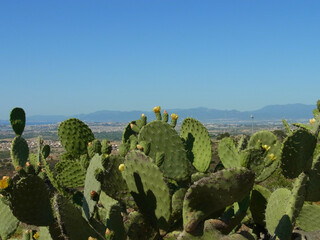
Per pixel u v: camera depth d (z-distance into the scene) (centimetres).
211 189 212
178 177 319
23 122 339
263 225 350
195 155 370
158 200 252
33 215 245
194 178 305
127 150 273
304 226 328
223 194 214
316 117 323
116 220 255
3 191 235
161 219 254
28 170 249
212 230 227
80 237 239
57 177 351
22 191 236
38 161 345
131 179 261
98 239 250
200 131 370
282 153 272
